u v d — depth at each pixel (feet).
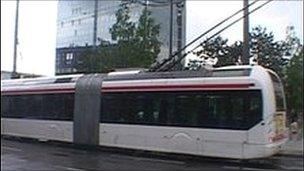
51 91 84.33
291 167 61.21
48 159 65.16
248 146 61.05
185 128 66.08
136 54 93.86
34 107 87.40
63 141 81.30
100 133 75.61
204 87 64.90
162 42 90.89
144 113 70.49
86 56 107.96
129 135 71.97
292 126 99.81
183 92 66.80
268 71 62.34
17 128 90.58
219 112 63.31
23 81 91.30
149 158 68.18
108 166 59.41
